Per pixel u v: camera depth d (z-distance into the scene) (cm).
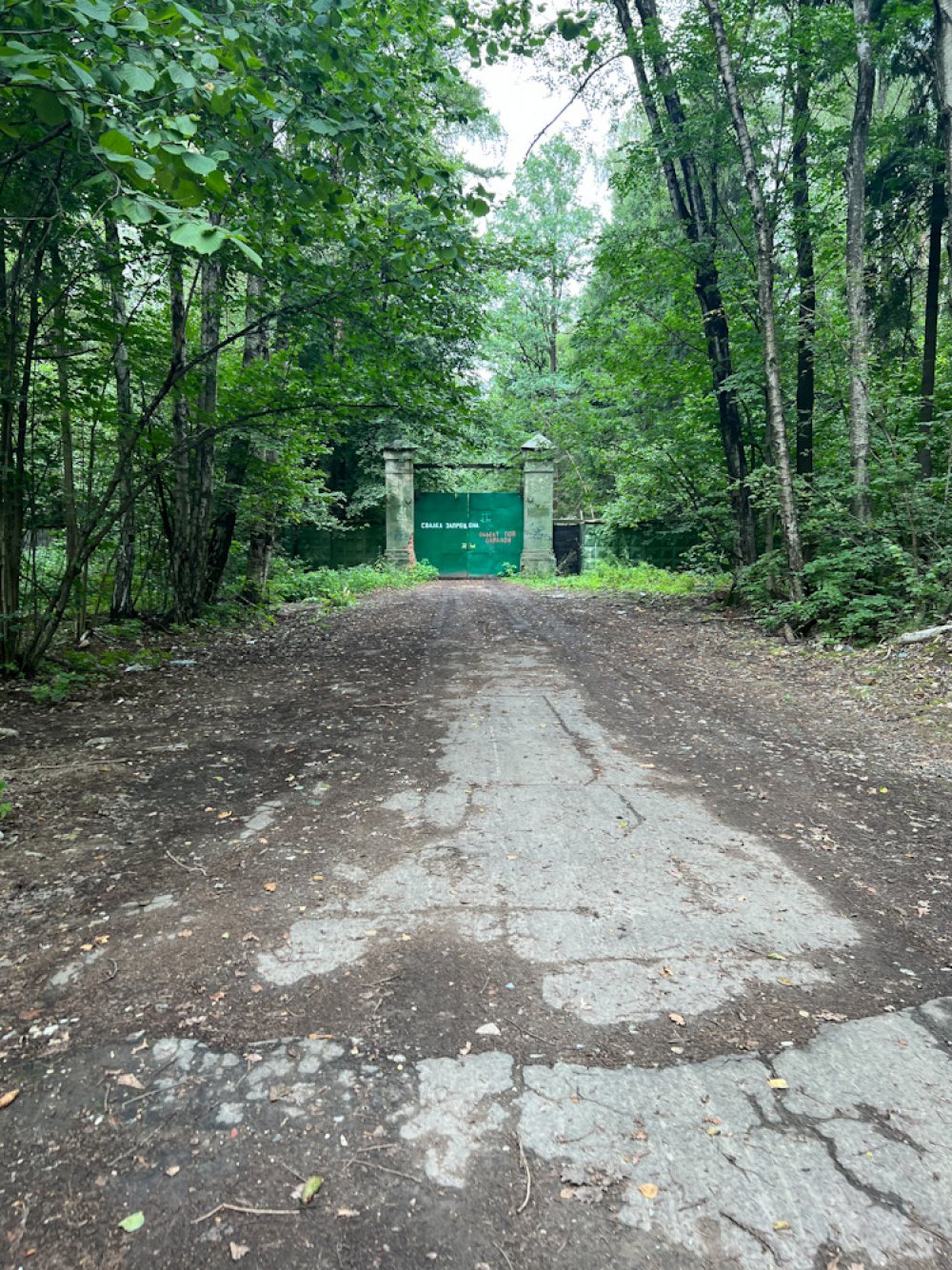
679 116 1114
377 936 274
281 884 316
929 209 1136
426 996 238
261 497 1290
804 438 1089
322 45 519
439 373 911
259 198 688
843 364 1020
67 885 315
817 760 496
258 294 1049
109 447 966
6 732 544
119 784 445
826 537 976
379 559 2342
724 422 1195
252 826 380
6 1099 195
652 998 237
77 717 606
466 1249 154
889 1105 192
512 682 752
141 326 828
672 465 1311
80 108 326
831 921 287
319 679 775
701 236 1150
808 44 958
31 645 730
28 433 787
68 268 710
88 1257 152
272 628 1177
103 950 266
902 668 724
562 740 540
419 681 761
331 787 440
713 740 544
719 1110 190
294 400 948
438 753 507
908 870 332
